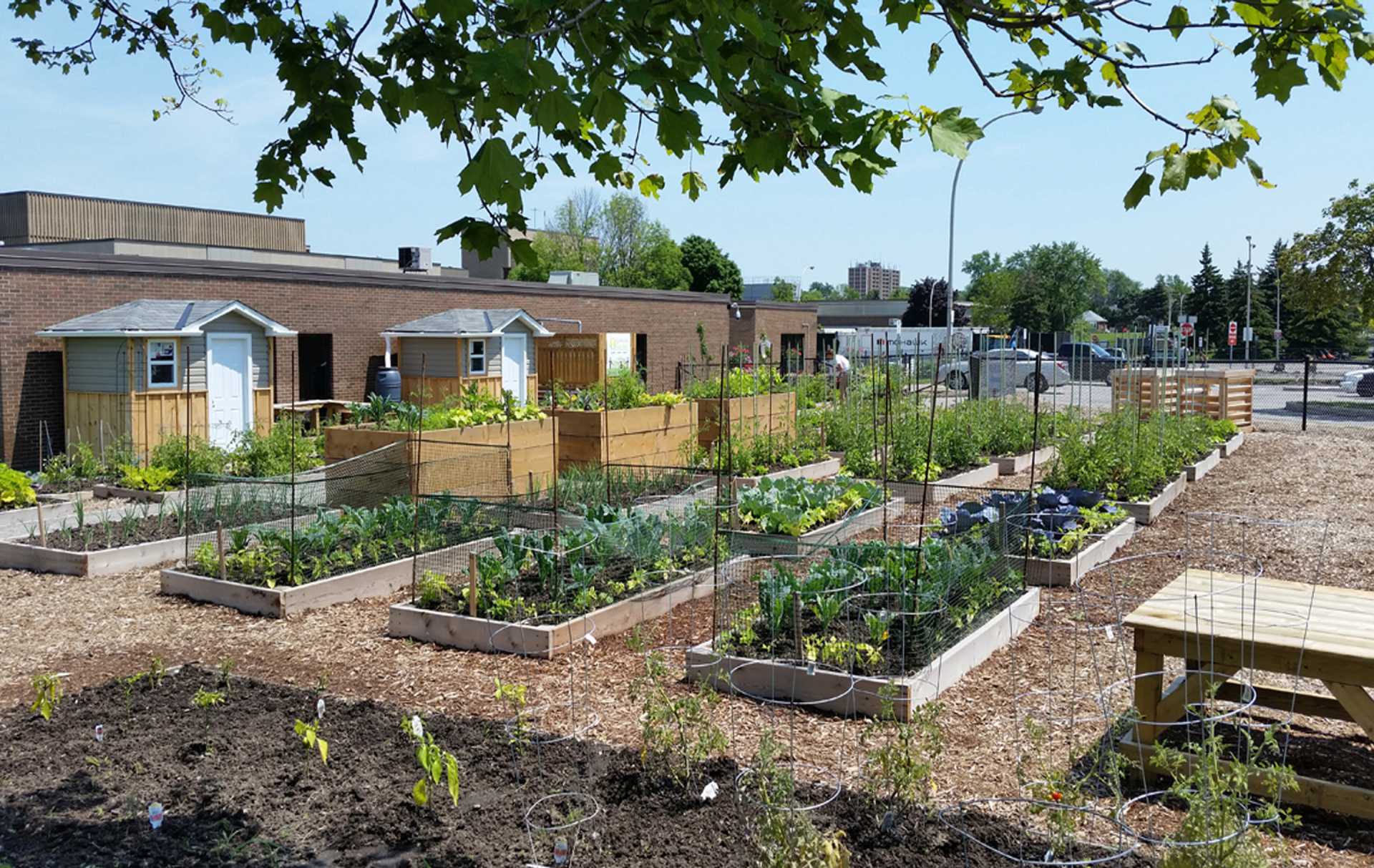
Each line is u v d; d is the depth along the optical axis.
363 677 6.54
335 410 20.69
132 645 7.40
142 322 15.84
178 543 10.35
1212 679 4.68
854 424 16.66
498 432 13.14
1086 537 9.75
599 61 3.26
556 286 27.64
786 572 6.82
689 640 7.27
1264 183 3.67
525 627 6.95
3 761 4.99
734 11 3.01
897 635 6.38
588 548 8.39
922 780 4.55
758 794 4.24
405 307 23.03
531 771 4.77
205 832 4.26
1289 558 9.57
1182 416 16.69
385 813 4.38
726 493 12.05
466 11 3.56
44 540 10.13
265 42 4.75
